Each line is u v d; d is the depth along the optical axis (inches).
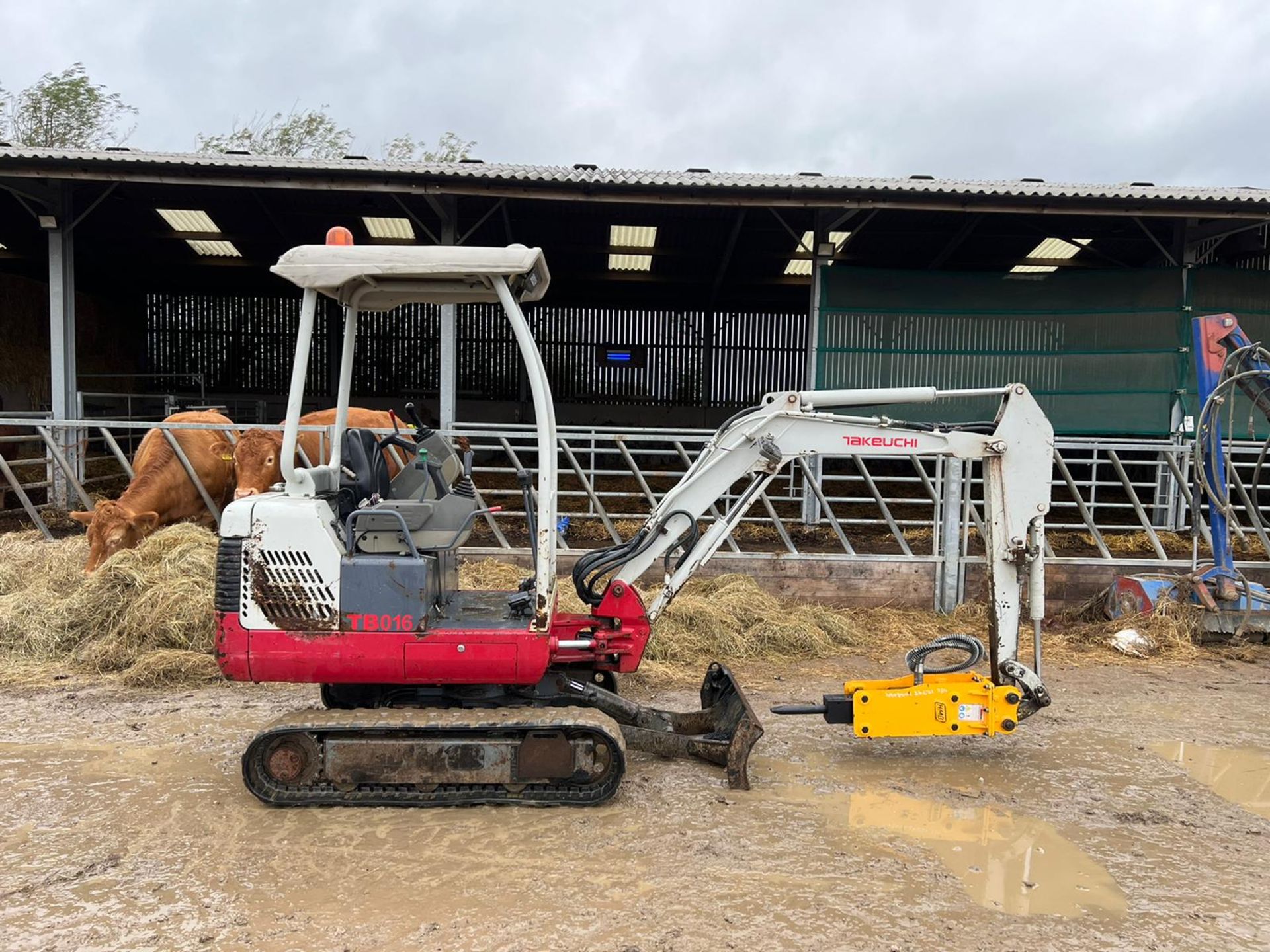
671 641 216.4
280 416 649.0
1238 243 372.5
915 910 104.3
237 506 127.6
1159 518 352.5
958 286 348.5
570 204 384.8
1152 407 344.5
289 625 126.9
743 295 600.4
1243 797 140.6
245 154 299.0
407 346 649.6
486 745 127.2
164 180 292.4
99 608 209.0
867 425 153.3
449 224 322.0
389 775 126.9
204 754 149.9
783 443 154.5
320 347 651.5
